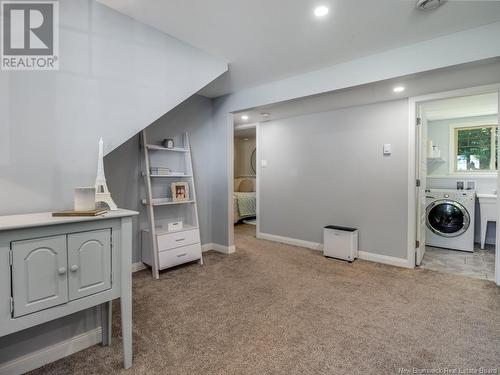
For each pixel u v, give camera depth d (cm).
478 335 185
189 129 371
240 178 752
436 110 409
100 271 143
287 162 445
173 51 224
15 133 150
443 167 474
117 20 191
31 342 154
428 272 312
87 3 177
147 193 304
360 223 370
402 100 332
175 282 279
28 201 154
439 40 213
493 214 403
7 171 148
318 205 411
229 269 320
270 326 197
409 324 199
